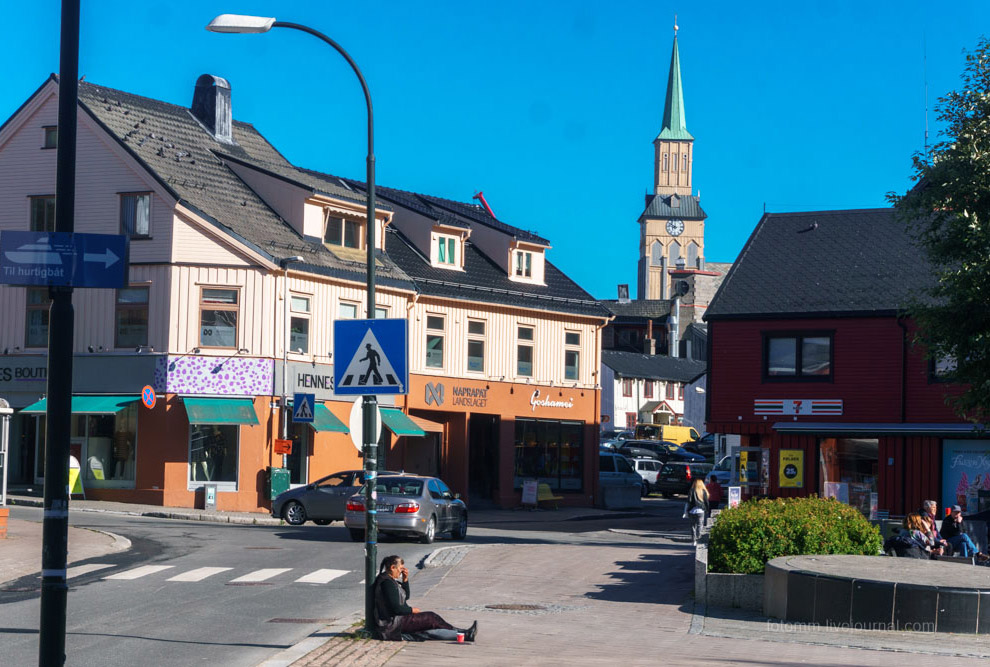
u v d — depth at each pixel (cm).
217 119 4466
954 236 2412
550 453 4862
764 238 4184
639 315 10881
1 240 956
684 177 18112
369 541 1429
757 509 1895
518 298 4741
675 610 1747
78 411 3672
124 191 3781
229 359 3741
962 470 3528
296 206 4078
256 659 1291
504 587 1958
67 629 1497
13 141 3956
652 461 6138
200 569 2177
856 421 3703
